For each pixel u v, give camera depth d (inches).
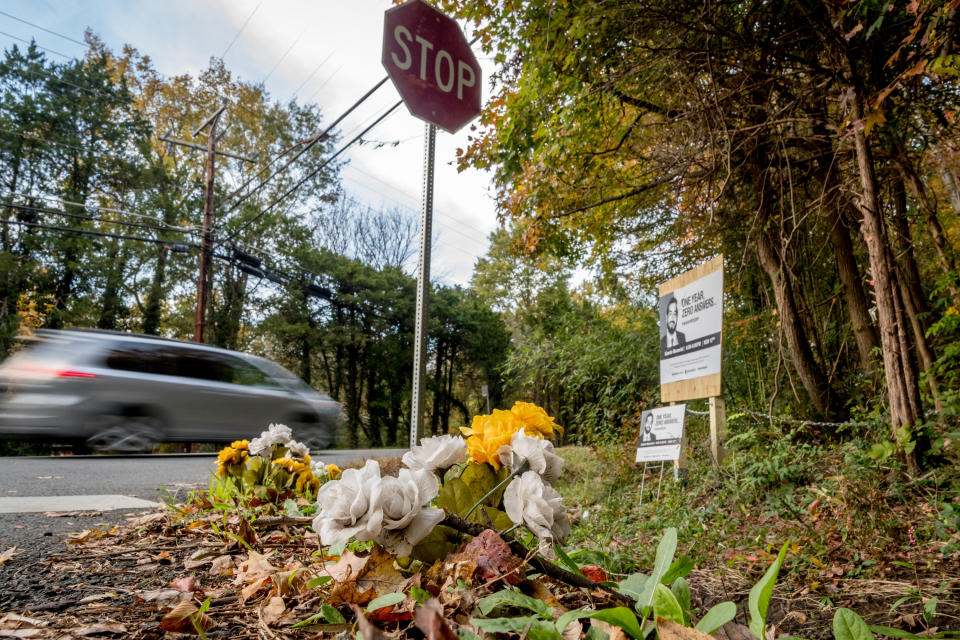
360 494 42.6
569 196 303.6
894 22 167.3
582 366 357.7
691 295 200.2
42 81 866.8
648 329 352.8
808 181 262.4
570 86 206.7
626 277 410.6
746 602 76.0
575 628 40.4
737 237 306.8
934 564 88.4
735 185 269.9
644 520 142.1
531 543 54.7
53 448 613.6
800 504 128.6
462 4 221.3
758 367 322.0
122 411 332.8
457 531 51.9
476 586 45.1
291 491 109.7
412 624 44.2
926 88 187.9
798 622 68.4
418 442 155.8
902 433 137.6
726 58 213.2
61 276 851.4
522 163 253.9
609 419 310.3
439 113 156.3
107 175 915.4
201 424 360.8
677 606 37.7
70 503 130.5
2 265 773.3
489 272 1301.7
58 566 73.4
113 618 53.5
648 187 292.7
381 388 1190.9
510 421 57.5
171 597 58.7
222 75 995.9
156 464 269.9
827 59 197.0
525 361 414.3
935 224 205.3
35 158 861.2
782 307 259.8
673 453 190.2
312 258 1040.8
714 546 106.3
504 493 53.5
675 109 244.4
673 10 196.5
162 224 899.4
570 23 198.2
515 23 216.8
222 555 78.7
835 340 306.0
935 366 178.1
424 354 159.9
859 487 118.1
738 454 196.9
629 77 216.7
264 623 50.8
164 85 975.0
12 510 118.5
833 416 250.2
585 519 138.6
